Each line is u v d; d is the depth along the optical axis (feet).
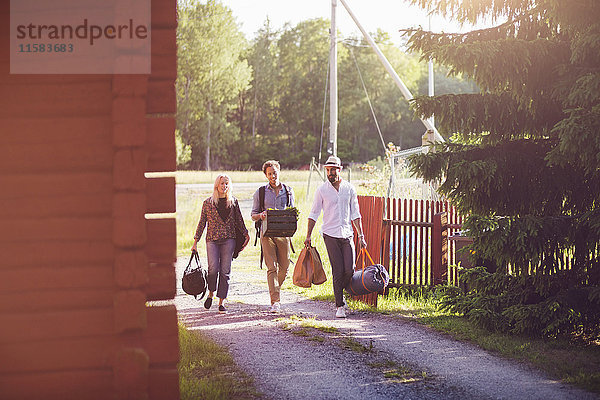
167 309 13.48
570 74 21.11
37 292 13.06
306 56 304.09
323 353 20.77
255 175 150.20
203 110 245.45
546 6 22.45
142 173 13.00
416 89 303.68
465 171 22.61
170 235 13.56
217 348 20.90
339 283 27.12
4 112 13.05
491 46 21.22
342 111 300.40
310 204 67.21
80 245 13.14
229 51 242.17
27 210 13.05
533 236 22.00
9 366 12.99
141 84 13.00
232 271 40.65
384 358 20.30
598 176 22.81
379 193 59.31
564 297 21.83
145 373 13.03
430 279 32.32
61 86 13.14
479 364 19.61
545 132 23.76
